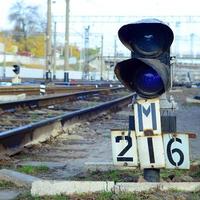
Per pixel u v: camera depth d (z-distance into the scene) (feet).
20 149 60.95
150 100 33.37
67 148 67.51
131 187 34.14
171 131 34.37
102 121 114.93
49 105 149.28
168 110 34.78
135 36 32.71
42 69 654.53
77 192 34.68
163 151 33.42
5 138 57.00
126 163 33.65
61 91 251.19
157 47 32.48
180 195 33.45
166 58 32.68
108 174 44.75
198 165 47.06
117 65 31.99
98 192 34.24
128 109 163.22
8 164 51.93
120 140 33.71
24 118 105.29
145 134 33.40
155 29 32.32
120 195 32.83
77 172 48.26
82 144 72.33
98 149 66.90
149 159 33.45
